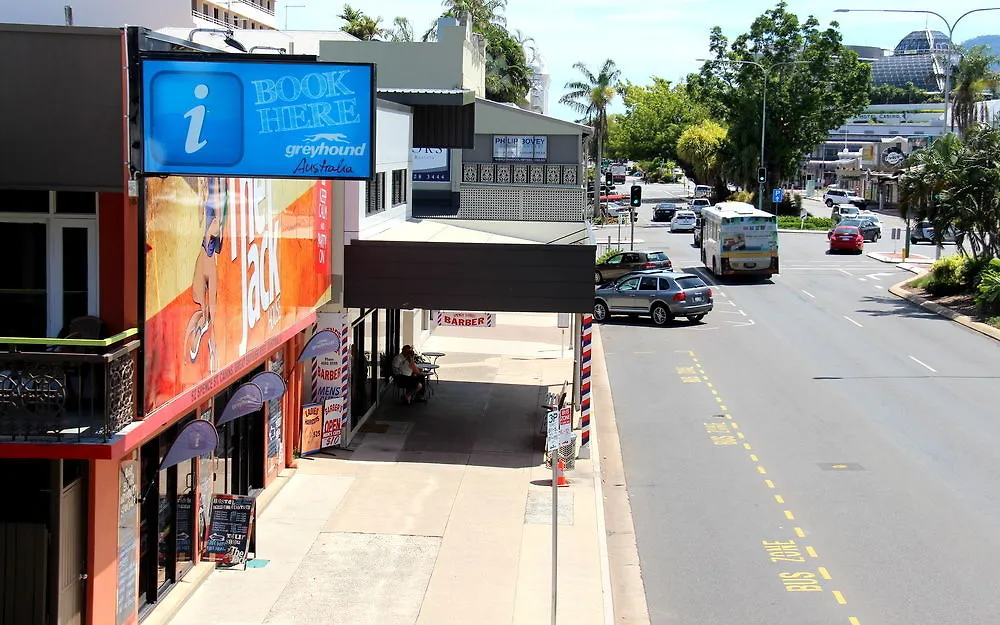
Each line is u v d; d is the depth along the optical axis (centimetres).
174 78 1014
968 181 3953
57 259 1066
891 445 2006
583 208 3334
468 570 1373
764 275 4831
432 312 3259
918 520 1582
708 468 1878
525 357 2953
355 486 1733
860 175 11838
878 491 1727
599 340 3309
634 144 13225
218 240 1243
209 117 1024
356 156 1049
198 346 1173
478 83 4441
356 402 2125
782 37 8512
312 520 1559
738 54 8588
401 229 2256
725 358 2961
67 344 942
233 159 1033
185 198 1123
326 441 1922
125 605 1123
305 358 1811
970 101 7912
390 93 2575
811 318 3712
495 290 1933
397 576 1348
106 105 985
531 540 1493
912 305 4012
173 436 1252
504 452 1969
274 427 1712
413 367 2344
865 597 1299
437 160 3388
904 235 7169
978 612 1252
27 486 995
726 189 9969
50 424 943
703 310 3634
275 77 1035
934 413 2256
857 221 6850
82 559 1041
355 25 6975
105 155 986
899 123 15750
